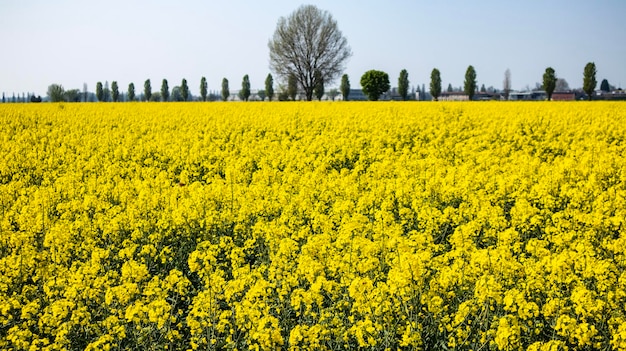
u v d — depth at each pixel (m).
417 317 5.91
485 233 8.53
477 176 12.07
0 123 24.25
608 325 5.76
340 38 71.81
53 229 8.02
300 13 70.50
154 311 5.73
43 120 25.39
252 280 6.54
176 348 5.94
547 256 6.77
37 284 7.36
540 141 19.98
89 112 28.78
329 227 8.77
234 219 9.38
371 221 9.73
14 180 14.05
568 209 9.57
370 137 19.92
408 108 29.03
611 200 10.28
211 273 6.90
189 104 35.28
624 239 7.57
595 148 16.36
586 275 6.52
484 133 20.69
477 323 5.87
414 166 13.96
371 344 5.55
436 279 6.45
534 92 83.62
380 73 61.50
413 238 7.67
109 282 6.66
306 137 19.58
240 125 23.03
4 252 8.09
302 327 5.52
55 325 5.81
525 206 9.20
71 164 14.91
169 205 10.00
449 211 9.28
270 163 15.98
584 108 28.03
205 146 18.66
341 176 13.16
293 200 10.29
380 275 6.91
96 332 5.94
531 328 5.90
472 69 64.31
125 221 9.20
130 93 82.75
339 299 6.67
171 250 8.45
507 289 6.44
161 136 20.42
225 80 78.38
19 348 5.54
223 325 5.86
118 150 17.14
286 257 7.43
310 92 72.12
